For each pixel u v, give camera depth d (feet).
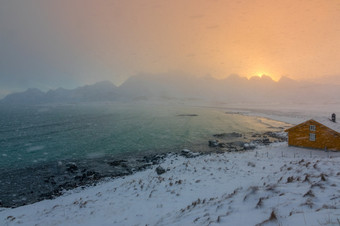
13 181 95.30
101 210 44.01
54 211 50.55
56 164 119.65
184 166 79.25
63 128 271.69
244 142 159.22
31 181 94.99
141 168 105.60
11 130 268.00
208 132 208.23
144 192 53.26
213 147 147.02
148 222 32.24
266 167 64.75
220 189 45.29
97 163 119.85
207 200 36.88
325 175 28.66
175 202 41.32
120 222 35.45
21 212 56.59
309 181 27.37
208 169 69.46
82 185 87.56
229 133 197.98
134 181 70.59
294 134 111.14
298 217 14.48
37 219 45.11
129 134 208.64
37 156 137.08
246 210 20.36
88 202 53.06
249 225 15.94
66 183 91.50
